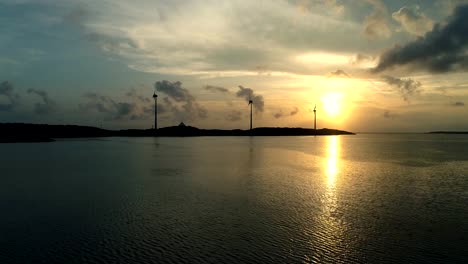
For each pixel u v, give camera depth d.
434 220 20.91
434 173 42.19
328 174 40.72
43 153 69.50
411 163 54.88
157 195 27.73
